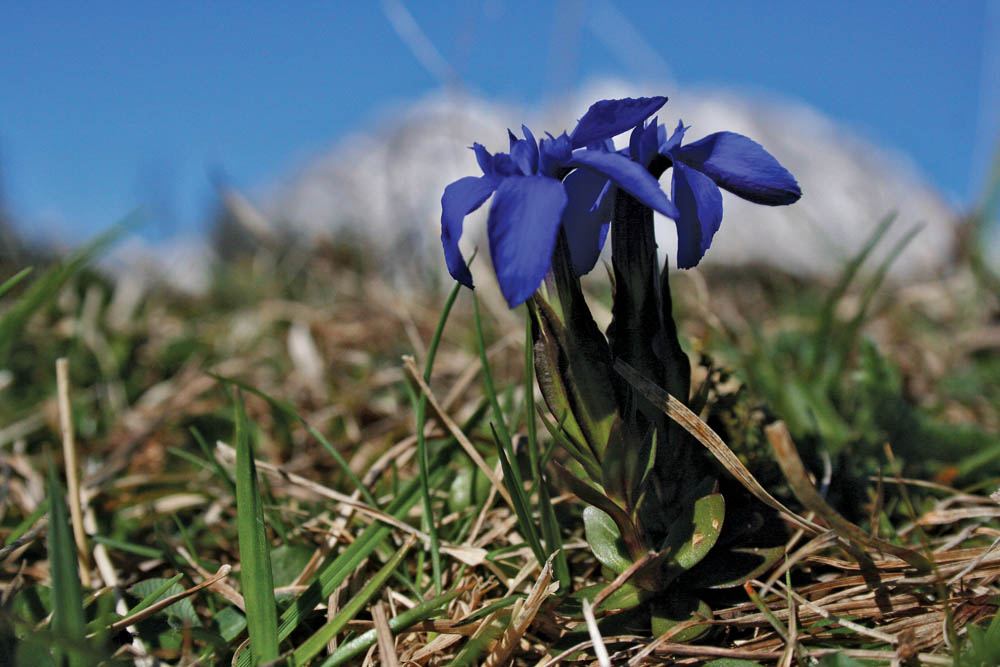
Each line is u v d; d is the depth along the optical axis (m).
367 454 0.27
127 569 0.22
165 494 0.25
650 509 0.19
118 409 0.33
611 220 0.19
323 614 0.20
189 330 0.43
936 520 0.21
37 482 0.25
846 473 0.23
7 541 0.21
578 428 0.18
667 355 0.19
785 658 0.18
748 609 0.19
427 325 0.43
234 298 0.53
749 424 0.22
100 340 0.37
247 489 0.18
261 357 0.38
